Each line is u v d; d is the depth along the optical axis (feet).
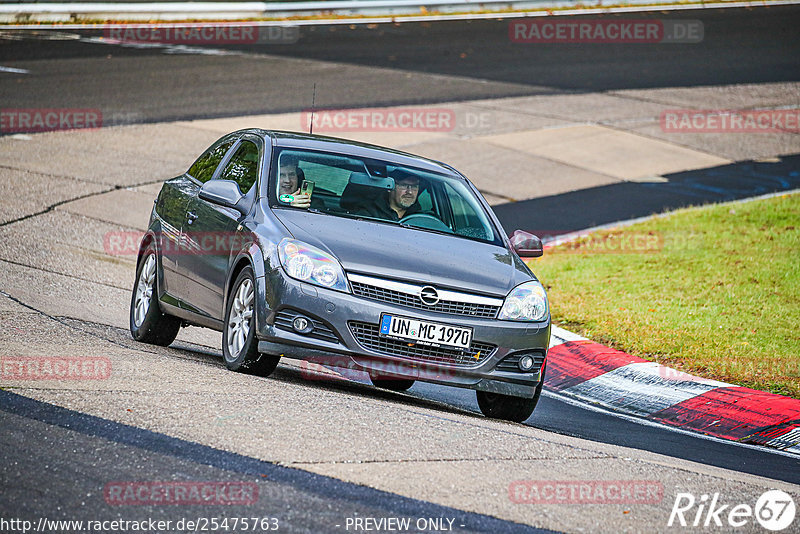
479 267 87.40
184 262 99.45
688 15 449.48
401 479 59.52
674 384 107.76
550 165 234.99
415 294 82.64
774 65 360.28
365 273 82.28
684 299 140.46
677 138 266.57
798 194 213.87
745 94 317.63
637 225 187.83
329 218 89.10
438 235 91.86
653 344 120.78
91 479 55.01
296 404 73.56
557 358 119.75
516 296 85.92
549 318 87.76
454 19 420.77
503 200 206.90
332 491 56.24
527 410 89.35
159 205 110.63
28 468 55.62
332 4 410.11
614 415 100.48
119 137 226.79
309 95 278.05
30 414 65.00
